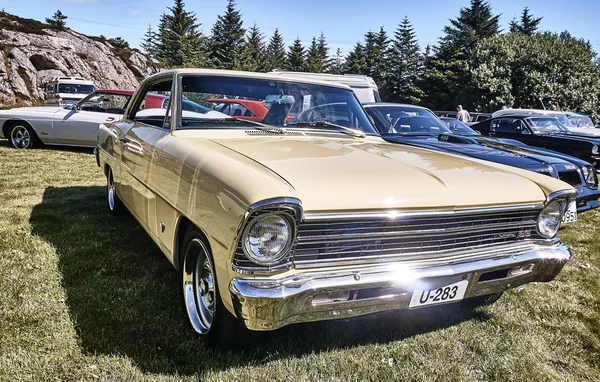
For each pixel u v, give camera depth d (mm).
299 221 1736
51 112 8883
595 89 27094
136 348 2188
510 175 2453
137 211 3148
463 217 2117
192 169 2143
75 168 7316
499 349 2465
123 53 37750
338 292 1836
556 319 2889
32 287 2768
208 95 2850
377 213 1874
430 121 5973
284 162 2076
